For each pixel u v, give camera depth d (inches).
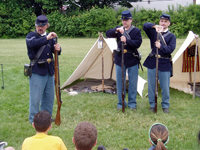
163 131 93.1
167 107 195.5
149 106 206.5
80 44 746.8
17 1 1092.5
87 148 86.5
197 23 941.8
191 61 267.7
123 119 177.8
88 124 89.4
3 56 482.0
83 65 269.1
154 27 185.2
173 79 279.6
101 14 1034.7
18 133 156.7
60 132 158.1
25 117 184.4
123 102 189.2
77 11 1100.5
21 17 1052.5
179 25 940.6
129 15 182.9
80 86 269.0
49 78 167.5
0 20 1027.9
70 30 1031.0
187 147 140.3
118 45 192.1
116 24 1023.0
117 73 194.7
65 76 317.1
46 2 1059.3
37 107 165.9
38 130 102.8
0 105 207.9
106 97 232.4
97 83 280.1
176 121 174.9
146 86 270.5
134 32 185.9
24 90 254.2
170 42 185.9
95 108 202.2
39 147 97.1
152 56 188.9
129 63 190.2
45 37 154.0
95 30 1028.5
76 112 193.6
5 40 906.7
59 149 99.4
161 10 1090.1
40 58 159.8
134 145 142.3
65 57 473.7
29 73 159.5
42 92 165.0
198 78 277.1
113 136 153.8
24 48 633.6
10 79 295.4
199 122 174.7
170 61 190.7
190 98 227.9
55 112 194.2
